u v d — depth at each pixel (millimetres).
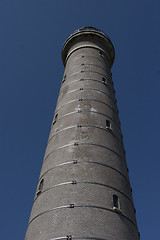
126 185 17094
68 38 32594
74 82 24438
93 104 21344
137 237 14812
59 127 20188
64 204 13812
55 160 17297
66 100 22766
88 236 12211
